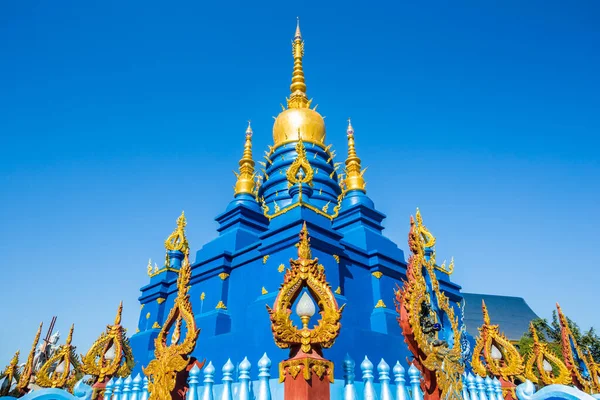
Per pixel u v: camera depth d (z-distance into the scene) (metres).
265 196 30.59
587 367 17.80
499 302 82.06
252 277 21.08
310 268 8.51
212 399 8.83
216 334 20.00
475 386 11.83
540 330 36.06
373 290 21.50
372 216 25.28
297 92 37.03
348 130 29.58
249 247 21.73
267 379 8.16
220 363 17.94
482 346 15.41
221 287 21.89
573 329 34.50
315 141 32.78
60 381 16.58
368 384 8.67
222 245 24.12
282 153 32.03
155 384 9.84
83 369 14.55
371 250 22.50
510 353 14.77
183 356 9.66
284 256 19.55
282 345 7.96
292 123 33.41
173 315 10.59
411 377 9.18
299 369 7.68
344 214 25.30
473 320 75.75
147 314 26.03
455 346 10.74
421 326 9.56
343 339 15.77
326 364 7.94
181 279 10.64
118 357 15.12
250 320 18.20
